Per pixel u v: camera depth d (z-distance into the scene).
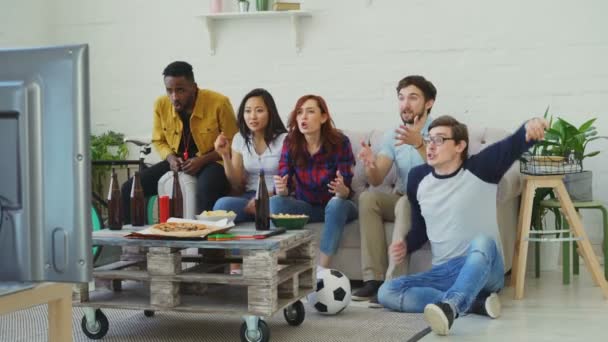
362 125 4.76
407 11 4.65
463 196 3.23
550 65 4.47
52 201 1.10
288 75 4.88
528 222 3.57
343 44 4.76
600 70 4.41
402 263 3.54
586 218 4.48
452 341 2.76
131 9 5.14
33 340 2.85
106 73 5.21
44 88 1.09
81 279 1.11
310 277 3.10
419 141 3.62
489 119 4.56
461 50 4.58
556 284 3.87
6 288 1.13
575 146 3.90
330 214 3.68
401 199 3.57
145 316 3.29
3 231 1.11
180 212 3.26
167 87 4.20
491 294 3.15
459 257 3.24
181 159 4.23
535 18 4.47
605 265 3.81
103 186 5.04
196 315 3.29
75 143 1.09
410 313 3.26
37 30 5.21
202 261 3.14
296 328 3.00
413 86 3.82
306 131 3.71
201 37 5.02
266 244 2.64
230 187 4.15
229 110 4.32
